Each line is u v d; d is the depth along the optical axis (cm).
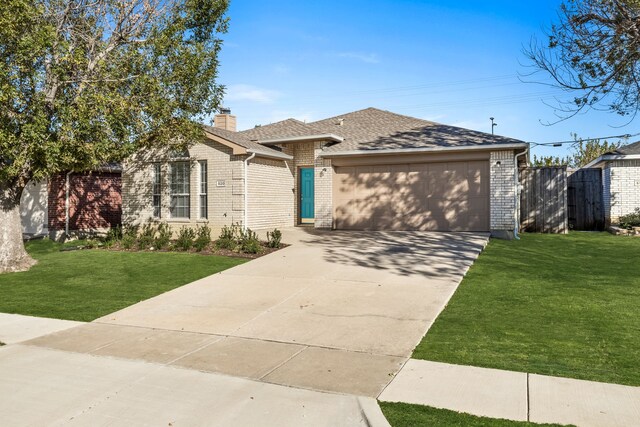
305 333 686
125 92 1314
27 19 1082
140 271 1152
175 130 1473
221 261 1230
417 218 1672
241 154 1611
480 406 445
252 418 439
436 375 522
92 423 437
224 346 643
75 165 1251
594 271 1026
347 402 466
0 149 1099
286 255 1264
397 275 995
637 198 1769
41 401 484
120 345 657
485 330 663
